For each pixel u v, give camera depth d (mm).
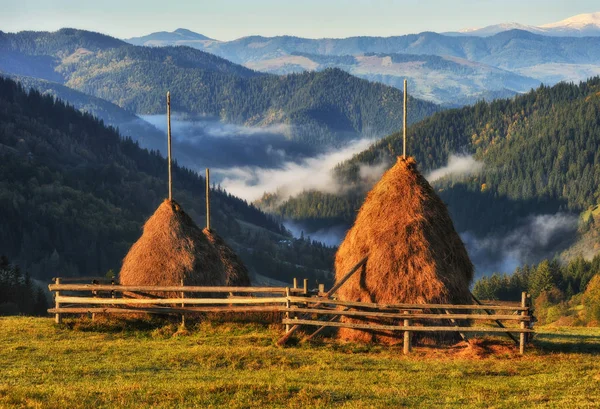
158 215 44438
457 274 37781
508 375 31422
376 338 37281
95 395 26547
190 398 26219
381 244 37594
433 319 36656
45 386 28172
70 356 33750
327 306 40656
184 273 43062
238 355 33562
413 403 26469
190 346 35938
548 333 44906
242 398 26469
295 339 37188
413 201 38094
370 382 29688
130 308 40562
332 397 26859
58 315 40344
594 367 32438
